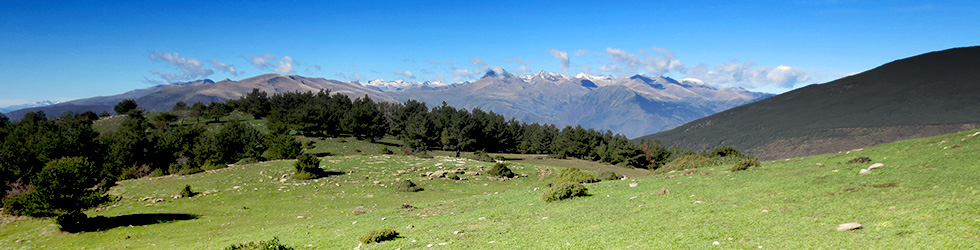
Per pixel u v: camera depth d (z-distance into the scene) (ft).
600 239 65.41
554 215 89.86
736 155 174.91
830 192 80.38
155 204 143.02
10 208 120.67
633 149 404.77
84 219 110.22
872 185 80.74
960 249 44.24
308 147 397.39
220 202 150.00
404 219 103.86
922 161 95.25
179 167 234.38
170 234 104.99
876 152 119.96
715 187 102.32
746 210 74.59
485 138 480.64
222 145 309.22
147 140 292.81
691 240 59.67
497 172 231.09
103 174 204.13
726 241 57.52
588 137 452.35
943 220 53.72
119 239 99.19
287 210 140.56
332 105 584.40
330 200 158.92
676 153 504.43
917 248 46.21
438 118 492.13
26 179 194.80
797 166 118.01
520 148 510.58
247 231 108.78
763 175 111.04
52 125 484.74
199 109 591.78
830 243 51.49
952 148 100.83
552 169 281.95
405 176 213.87
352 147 416.05
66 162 116.47
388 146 453.17
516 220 88.69
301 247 79.46
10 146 288.30
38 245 94.12
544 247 63.93
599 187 123.03
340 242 80.89
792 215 67.10
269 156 302.66
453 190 189.06
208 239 99.09
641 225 71.51
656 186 113.50
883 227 54.54
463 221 92.73
